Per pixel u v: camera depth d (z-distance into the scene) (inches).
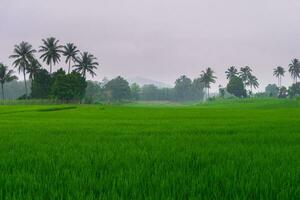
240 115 1444.4
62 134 568.4
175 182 215.6
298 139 478.0
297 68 7450.8
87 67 4761.3
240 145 403.2
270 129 659.4
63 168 264.2
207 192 196.5
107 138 498.3
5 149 378.9
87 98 5147.6
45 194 192.9
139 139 482.9
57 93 4330.7
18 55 4453.7
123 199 180.4
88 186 206.5
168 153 332.2
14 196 181.3
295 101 5315.0
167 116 1381.6
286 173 233.8
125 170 251.3
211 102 6914.4
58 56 4517.7
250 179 216.7
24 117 1315.2
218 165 269.6
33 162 292.2
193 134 564.4
